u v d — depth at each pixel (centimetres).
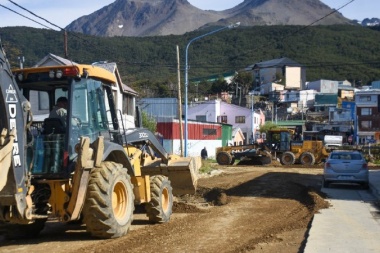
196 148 5488
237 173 2944
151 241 980
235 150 4369
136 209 1448
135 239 996
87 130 985
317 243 935
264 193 1906
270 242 969
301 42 10450
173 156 1361
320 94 9894
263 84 9725
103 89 1086
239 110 7538
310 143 4244
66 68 952
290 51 9994
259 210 1475
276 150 4300
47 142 945
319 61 9669
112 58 5538
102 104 1047
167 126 4909
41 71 968
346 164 2047
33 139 929
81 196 920
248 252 878
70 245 952
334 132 6506
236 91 8738
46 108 1049
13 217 858
